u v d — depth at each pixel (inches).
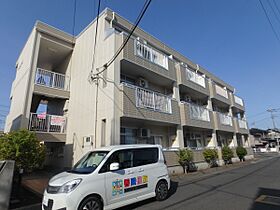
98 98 421.1
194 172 512.7
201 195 269.7
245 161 861.8
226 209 207.3
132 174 221.0
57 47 541.6
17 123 457.7
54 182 188.1
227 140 900.6
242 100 1067.9
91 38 490.0
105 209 189.8
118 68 402.6
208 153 596.4
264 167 605.6
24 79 477.1
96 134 403.2
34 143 279.0
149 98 436.5
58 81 518.6
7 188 215.8
